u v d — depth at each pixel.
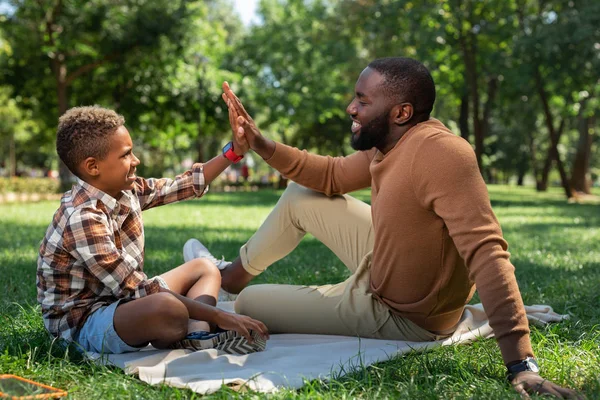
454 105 34.09
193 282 3.58
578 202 26.23
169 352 3.11
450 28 23.67
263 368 2.98
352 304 3.49
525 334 2.69
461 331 3.63
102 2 22.98
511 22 24.34
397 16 23.66
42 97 26.20
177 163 55.09
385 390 2.64
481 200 2.85
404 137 3.16
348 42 28.83
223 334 3.20
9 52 24.11
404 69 3.13
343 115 39.81
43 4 22.72
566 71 22.28
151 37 23.20
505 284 2.71
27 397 2.44
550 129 26.88
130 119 27.47
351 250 3.82
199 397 2.63
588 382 2.75
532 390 2.55
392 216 3.13
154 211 15.70
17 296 4.75
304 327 3.61
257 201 21.56
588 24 21.08
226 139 49.03
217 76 30.33
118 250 3.15
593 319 4.12
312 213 3.84
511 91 25.12
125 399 2.57
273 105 34.91
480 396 2.53
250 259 4.04
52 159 60.94
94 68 25.69
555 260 7.06
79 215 3.03
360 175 3.74
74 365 2.93
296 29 35.28
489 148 56.72
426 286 3.23
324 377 2.81
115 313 3.09
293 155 3.71
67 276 3.17
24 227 10.67
